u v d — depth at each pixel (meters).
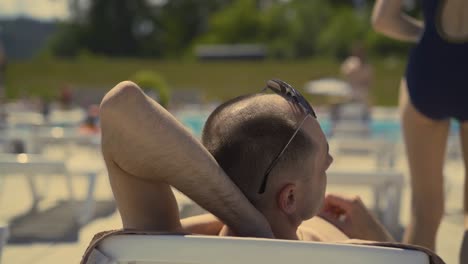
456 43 2.09
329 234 1.52
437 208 2.27
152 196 1.08
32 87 31.12
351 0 47.78
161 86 12.90
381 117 17.02
